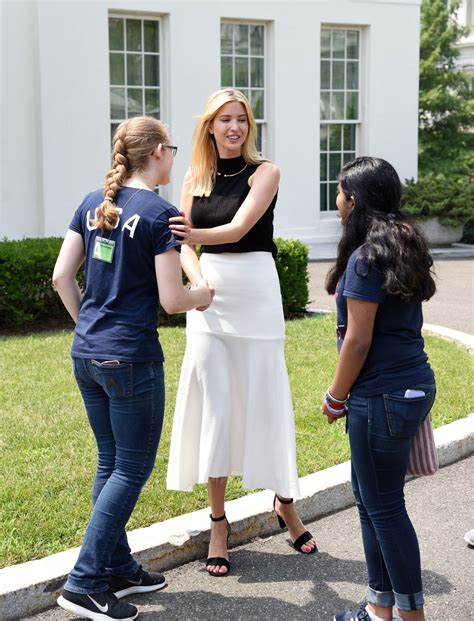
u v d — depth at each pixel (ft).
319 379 20.79
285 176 46.19
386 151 49.62
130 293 10.18
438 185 50.62
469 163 61.77
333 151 48.52
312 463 15.24
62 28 38.55
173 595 11.32
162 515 13.08
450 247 53.31
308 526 13.61
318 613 10.84
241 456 12.41
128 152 10.48
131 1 40.11
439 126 64.49
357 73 48.60
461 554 12.45
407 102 49.85
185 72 42.11
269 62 45.14
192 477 12.44
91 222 10.44
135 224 10.05
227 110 11.75
